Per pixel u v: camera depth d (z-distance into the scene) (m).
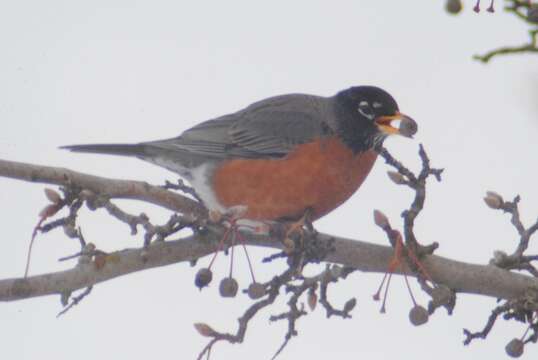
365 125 11.39
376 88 11.51
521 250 9.19
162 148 11.84
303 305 8.30
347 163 11.31
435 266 8.91
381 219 8.34
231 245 8.66
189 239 8.80
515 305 8.63
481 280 9.03
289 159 11.19
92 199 8.41
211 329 7.74
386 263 9.23
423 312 8.18
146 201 9.68
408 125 11.45
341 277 8.62
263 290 8.13
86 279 8.12
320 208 11.44
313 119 11.38
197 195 11.71
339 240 9.12
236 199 11.43
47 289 7.93
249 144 11.44
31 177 8.41
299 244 8.89
